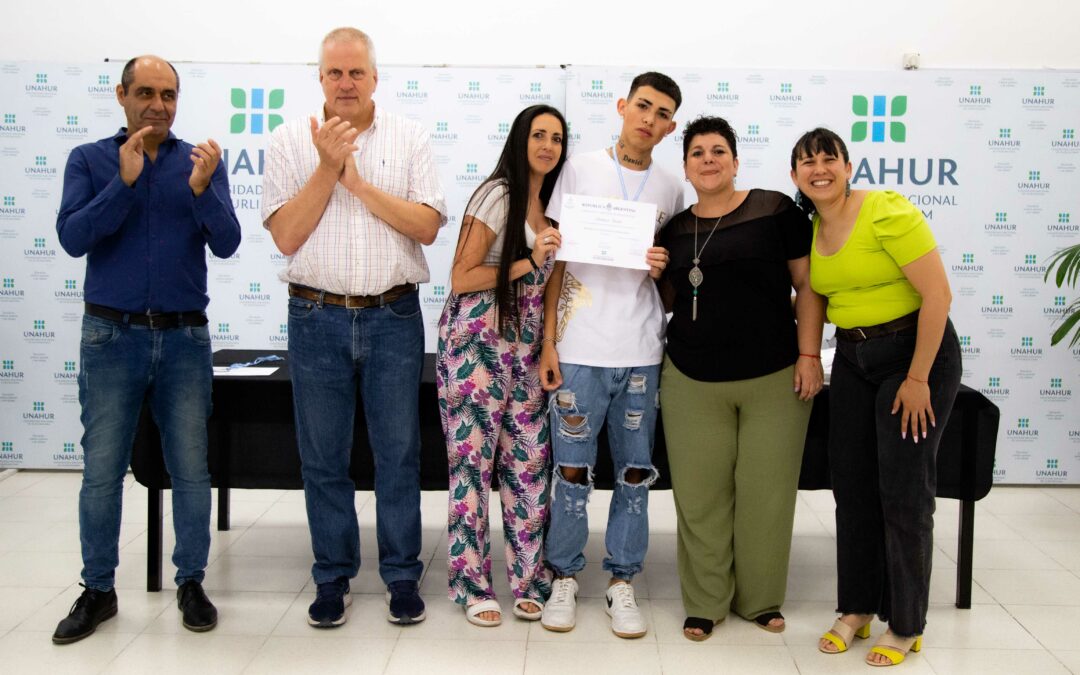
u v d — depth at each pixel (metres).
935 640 2.63
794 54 4.33
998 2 4.26
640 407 2.63
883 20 4.29
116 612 2.76
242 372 3.11
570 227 2.50
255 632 2.65
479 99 4.34
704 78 4.30
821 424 2.89
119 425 2.59
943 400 2.36
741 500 2.63
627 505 2.71
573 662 2.46
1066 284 4.31
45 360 4.40
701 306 2.54
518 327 2.56
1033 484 4.38
